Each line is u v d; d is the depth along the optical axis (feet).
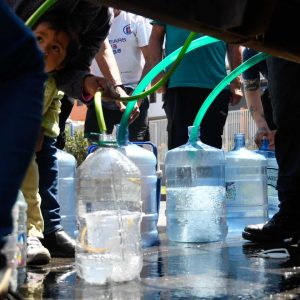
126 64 12.91
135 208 6.17
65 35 6.04
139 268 5.75
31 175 7.02
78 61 6.51
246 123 35.32
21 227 5.56
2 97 2.86
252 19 4.38
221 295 4.99
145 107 12.49
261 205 10.68
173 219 9.13
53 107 7.38
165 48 10.87
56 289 5.32
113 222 5.59
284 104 8.11
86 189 6.02
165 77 5.97
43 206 7.50
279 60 8.04
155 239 8.70
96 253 5.54
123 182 6.06
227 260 6.86
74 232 9.34
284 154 8.28
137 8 4.01
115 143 6.11
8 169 2.74
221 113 10.59
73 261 7.04
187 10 4.18
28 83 2.89
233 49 11.52
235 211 10.57
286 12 4.74
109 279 5.55
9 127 2.79
